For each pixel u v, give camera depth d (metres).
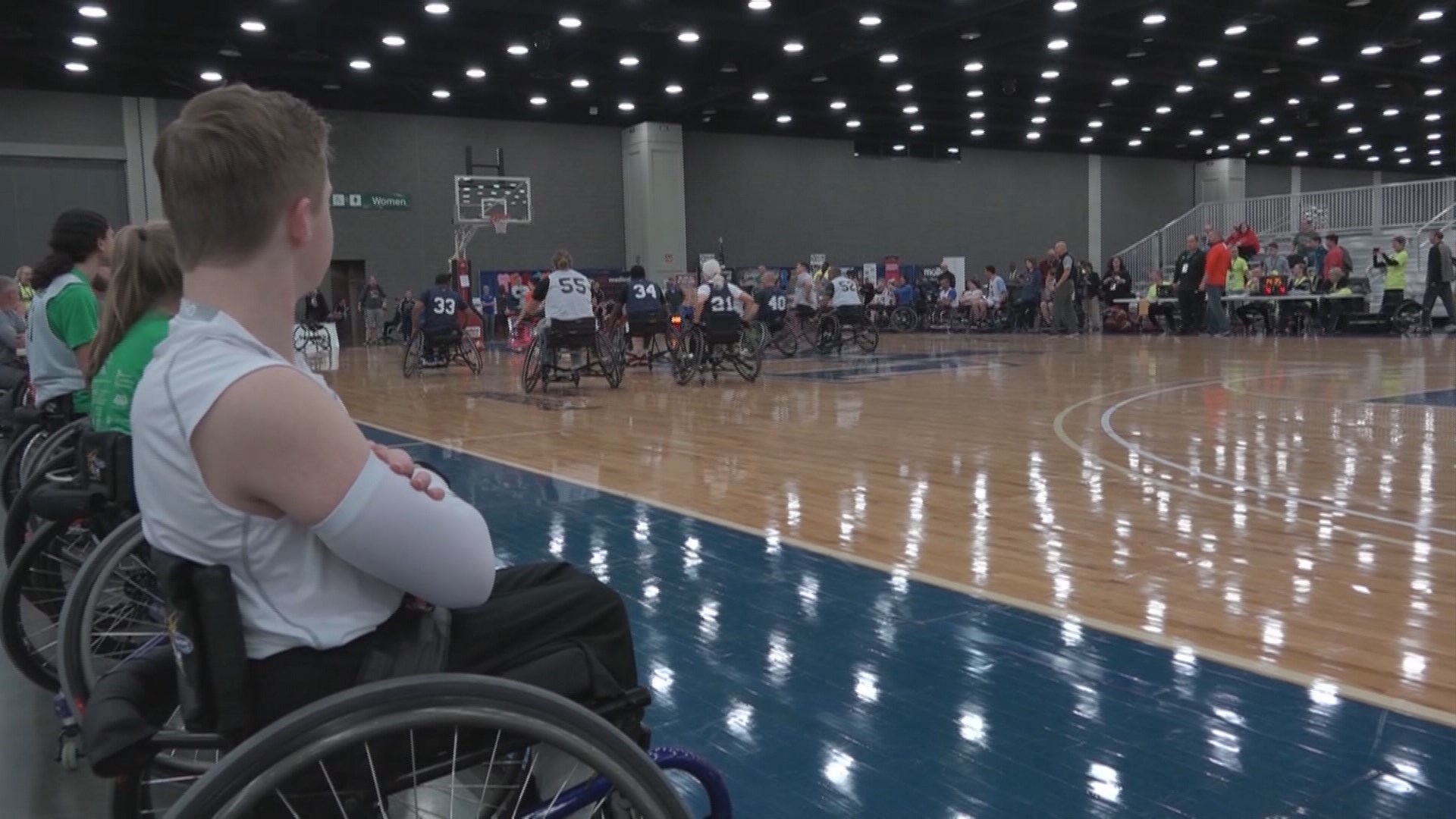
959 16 15.73
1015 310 21.69
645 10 15.41
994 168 28.47
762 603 3.41
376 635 1.18
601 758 1.18
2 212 18.92
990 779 2.17
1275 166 32.16
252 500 1.07
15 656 2.33
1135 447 6.37
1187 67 19.81
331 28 17.08
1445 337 15.93
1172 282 20.52
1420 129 27.06
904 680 2.72
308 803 1.14
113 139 19.56
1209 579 3.55
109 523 2.14
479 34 16.98
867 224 26.97
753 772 2.22
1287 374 10.74
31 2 14.57
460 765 1.22
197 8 15.32
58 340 3.43
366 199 22.12
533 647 1.30
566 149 24.05
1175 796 2.07
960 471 5.68
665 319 12.22
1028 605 3.32
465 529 1.16
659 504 5.00
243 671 1.09
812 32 16.70
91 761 1.11
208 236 1.12
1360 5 16.48
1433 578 3.52
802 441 6.95
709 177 25.08
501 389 11.45
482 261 23.36
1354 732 2.34
